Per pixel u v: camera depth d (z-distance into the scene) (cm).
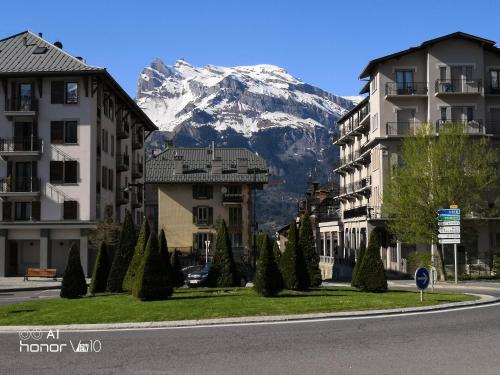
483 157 4372
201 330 1490
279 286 2158
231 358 1115
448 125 4512
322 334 1394
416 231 4178
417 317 1712
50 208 5066
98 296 2386
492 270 4806
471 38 5188
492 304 2112
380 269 2448
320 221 7688
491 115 5269
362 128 6119
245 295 2202
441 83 5184
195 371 1006
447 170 4166
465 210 4250
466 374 964
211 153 7450
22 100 5094
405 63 5300
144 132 7775
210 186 7056
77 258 2431
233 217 7000
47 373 1012
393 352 1159
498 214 4938
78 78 5122
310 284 2459
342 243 6581
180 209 7000
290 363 1062
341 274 5869
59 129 5097
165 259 2436
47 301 2250
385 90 5269
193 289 2573
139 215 7244
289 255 2408
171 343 1295
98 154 5353
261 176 7094
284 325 1561
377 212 5228
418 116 5266
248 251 6862
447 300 2117
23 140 5103
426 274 2050
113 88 5659
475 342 1266
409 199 4178
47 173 5091
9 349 1260
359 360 1083
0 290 3478
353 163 6444
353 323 1587
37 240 5156
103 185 5531
